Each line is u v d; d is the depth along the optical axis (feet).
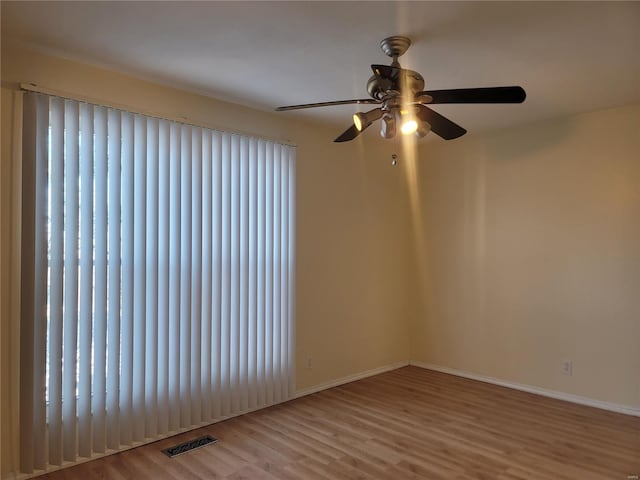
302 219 13.58
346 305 14.90
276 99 11.57
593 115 12.73
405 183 16.87
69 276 9.11
